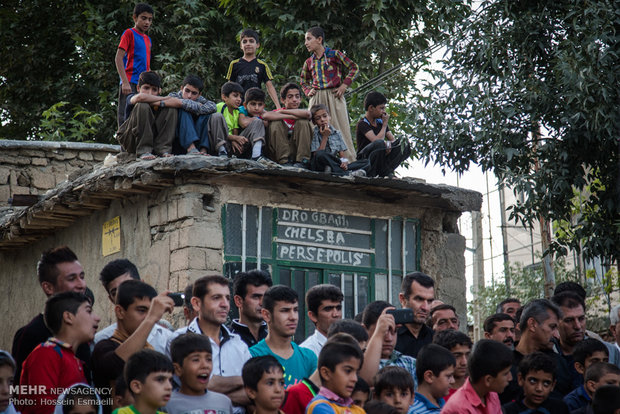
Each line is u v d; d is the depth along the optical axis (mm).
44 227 10555
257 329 6387
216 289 5711
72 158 13102
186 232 8281
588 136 9703
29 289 11359
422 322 6852
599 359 6562
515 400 6277
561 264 16688
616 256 10352
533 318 6688
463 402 5672
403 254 9578
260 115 9125
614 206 10164
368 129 9852
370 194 9406
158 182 8438
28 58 19062
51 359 4930
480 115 10102
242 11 15062
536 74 10469
